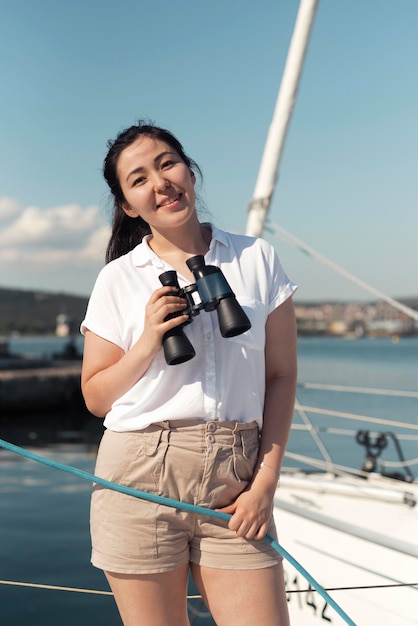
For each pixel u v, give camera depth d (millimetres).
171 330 1847
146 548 1936
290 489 4109
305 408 4641
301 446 12914
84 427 22438
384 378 37969
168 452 1915
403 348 96250
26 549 7422
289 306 2123
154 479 1930
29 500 9820
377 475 4422
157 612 1949
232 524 1906
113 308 2031
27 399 27766
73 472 1940
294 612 3408
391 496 3854
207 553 1962
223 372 1947
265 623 1925
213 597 1975
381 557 3094
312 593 3328
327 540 3340
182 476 1916
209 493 1921
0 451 14938
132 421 1954
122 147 2033
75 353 43312
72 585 6348
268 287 2072
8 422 24281
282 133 4449
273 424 2023
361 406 22766
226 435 1930
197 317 1954
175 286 1893
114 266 2068
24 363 35906
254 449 1985
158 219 2021
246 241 2131
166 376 1925
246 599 1936
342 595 3191
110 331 2021
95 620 5602
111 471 1971
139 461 1936
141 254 2064
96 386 1979
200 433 1916
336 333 128625
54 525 8406
